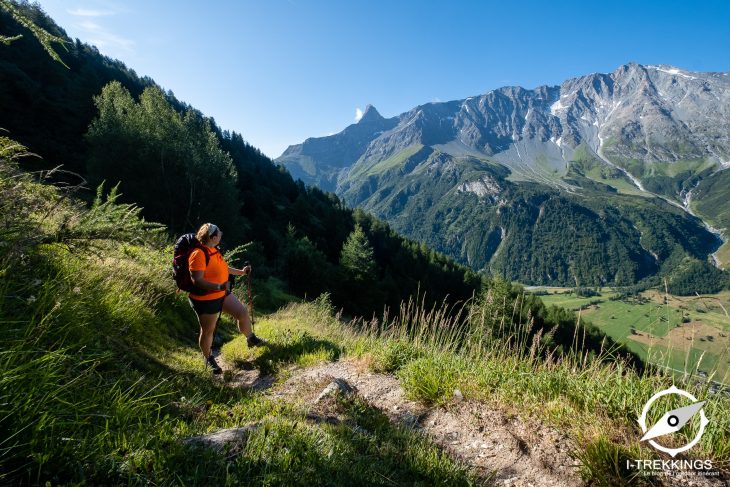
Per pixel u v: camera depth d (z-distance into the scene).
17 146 3.67
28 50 61.75
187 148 38.75
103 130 36.59
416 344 5.99
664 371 3.54
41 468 1.81
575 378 4.10
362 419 3.93
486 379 4.49
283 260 49.53
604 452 2.93
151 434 2.44
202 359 6.11
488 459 3.31
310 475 2.37
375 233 99.25
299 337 7.16
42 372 2.23
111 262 6.95
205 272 5.65
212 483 2.05
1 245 3.11
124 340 4.82
